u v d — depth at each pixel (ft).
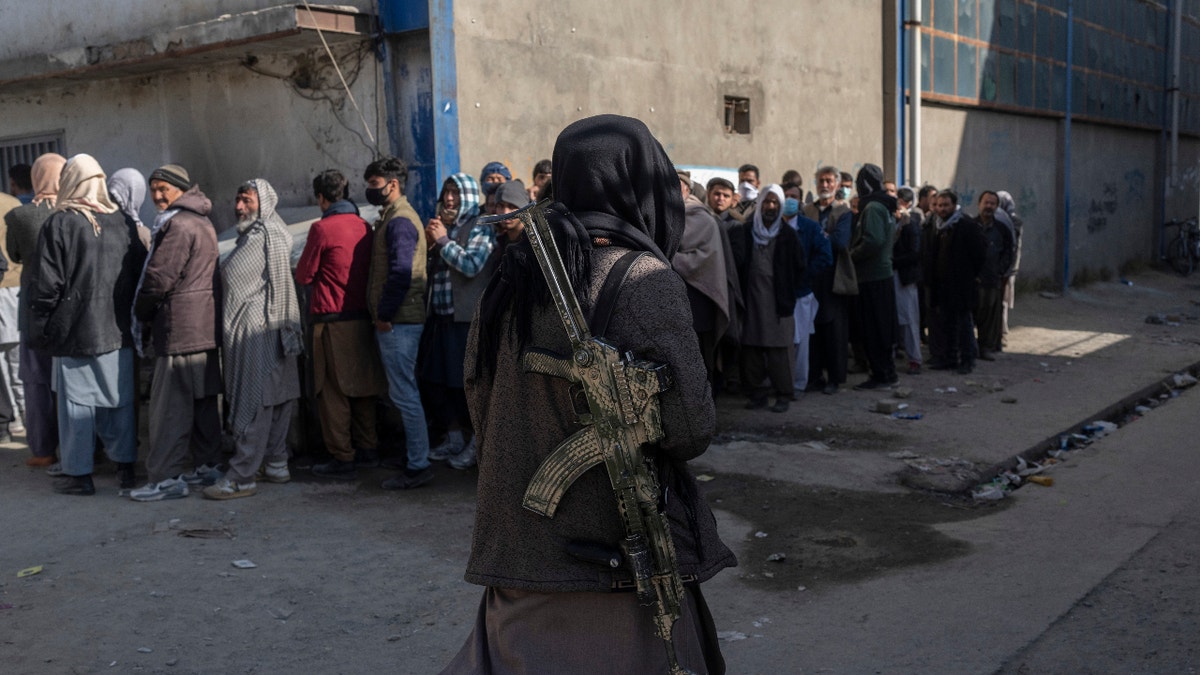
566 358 6.42
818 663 11.75
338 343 19.01
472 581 6.75
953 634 12.45
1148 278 63.41
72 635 12.49
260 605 13.46
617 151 6.70
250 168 26.22
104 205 18.33
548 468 6.47
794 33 35.22
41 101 30.32
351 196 24.36
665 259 6.76
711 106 31.50
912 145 41.37
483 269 19.34
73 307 17.74
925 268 32.14
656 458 6.62
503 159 24.66
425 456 19.01
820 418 24.79
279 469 19.19
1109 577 14.15
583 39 26.73
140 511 17.48
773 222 24.82
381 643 12.36
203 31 23.43
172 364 18.01
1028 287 52.19
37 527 16.63
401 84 23.59
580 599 6.53
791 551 15.80
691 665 6.62
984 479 19.93
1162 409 25.98
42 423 20.40
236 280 18.08
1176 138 68.64
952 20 44.68
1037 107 52.26
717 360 25.98
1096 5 58.23
